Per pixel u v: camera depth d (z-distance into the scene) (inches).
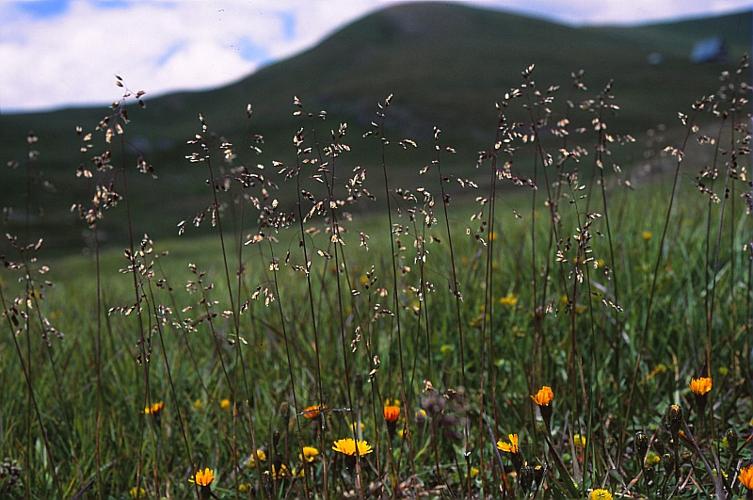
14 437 118.6
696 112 90.7
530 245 177.5
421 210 78.4
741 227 154.9
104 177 78.7
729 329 130.1
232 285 202.7
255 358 141.7
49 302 227.1
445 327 140.6
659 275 147.3
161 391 131.5
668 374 121.3
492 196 85.6
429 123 2694.4
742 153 87.1
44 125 3238.2
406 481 91.7
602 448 98.7
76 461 109.0
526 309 142.3
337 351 138.8
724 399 115.3
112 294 209.5
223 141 77.2
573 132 90.9
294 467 103.4
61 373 139.9
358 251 186.1
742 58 88.8
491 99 2960.1
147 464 108.3
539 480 81.6
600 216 87.8
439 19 4913.9
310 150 74.6
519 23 4970.5
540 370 114.8
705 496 84.3
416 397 117.4
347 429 112.5
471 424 113.4
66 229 1406.3
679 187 190.2
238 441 115.0
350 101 3034.0
